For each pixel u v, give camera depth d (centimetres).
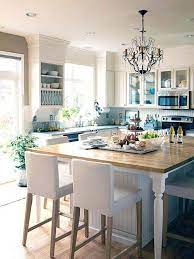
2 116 532
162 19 424
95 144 342
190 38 545
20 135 512
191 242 284
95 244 309
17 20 430
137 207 281
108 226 246
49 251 296
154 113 707
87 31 496
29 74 552
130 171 259
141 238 287
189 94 618
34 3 357
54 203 282
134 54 454
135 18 420
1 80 523
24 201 438
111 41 576
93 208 253
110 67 714
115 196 261
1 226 354
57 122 628
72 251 270
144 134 425
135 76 695
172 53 632
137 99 699
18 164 500
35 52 538
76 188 262
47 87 560
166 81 648
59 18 420
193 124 635
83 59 679
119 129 706
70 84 673
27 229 307
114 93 731
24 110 552
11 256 287
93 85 715
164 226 298
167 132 477
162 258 282
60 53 572
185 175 338
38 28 478
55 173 279
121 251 293
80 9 379
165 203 295
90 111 714
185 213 369
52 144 390
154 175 246
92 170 247
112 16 411
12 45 520
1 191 483
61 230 340
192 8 375
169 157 283
